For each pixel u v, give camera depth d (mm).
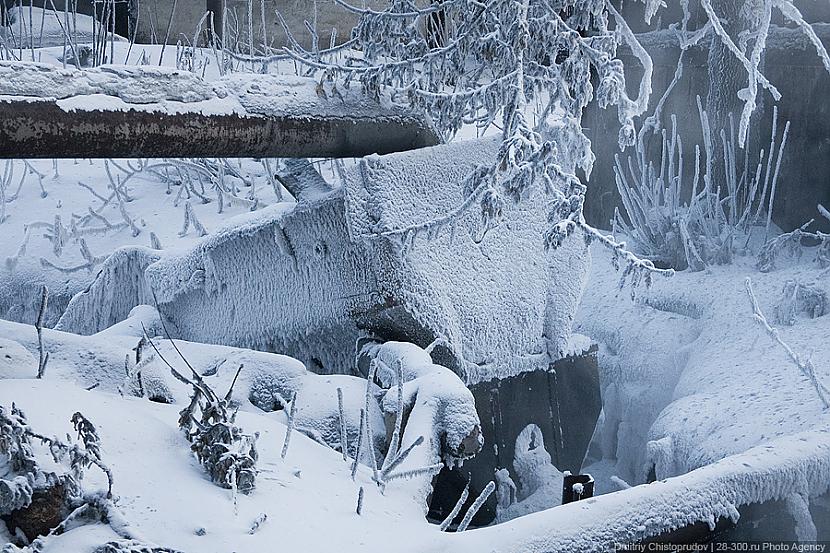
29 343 4492
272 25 12266
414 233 5211
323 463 4129
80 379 4375
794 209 8750
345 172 5383
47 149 4672
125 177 9953
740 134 5246
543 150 5055
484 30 5852
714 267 8031
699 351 6773
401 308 5414
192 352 5391
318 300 5746
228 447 3594
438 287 5559
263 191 9227
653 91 9516
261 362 5250
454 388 4703
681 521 3652
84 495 3240
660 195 8922
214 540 3213
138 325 6547
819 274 7395
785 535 4039
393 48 6137
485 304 5824
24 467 3264
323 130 5531
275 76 5629
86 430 3340
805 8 8609
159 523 3248
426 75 6117
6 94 4516
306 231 5719
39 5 13031
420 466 4355
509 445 5945
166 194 9570
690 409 5742
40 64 4727
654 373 7051
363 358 5531
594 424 6504
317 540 3326
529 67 5734
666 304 7598
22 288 8492
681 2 8508
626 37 5570
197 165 9508
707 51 9109
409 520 3826
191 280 6398
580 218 5148
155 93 5008
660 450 5484
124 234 8891
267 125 5324
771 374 5914
